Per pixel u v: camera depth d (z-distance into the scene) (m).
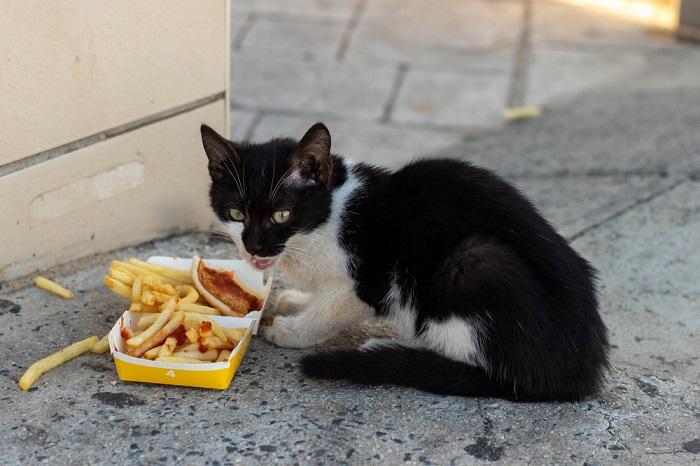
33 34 1.60
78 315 1.62
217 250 1.78
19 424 1.48
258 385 1.54
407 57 2.86
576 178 2.13
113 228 1.74
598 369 1.55
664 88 2.59
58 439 1.46
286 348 1.61
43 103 1.63
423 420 1.51
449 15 3.18
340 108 2.54
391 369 1.54
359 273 1.60
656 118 2.35
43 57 1.62
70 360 1.56
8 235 1.64
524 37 3.02
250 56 2.81
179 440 1.47
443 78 2.73
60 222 1.69
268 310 1.69
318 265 1.61
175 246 1.78
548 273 1.54
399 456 1.46
